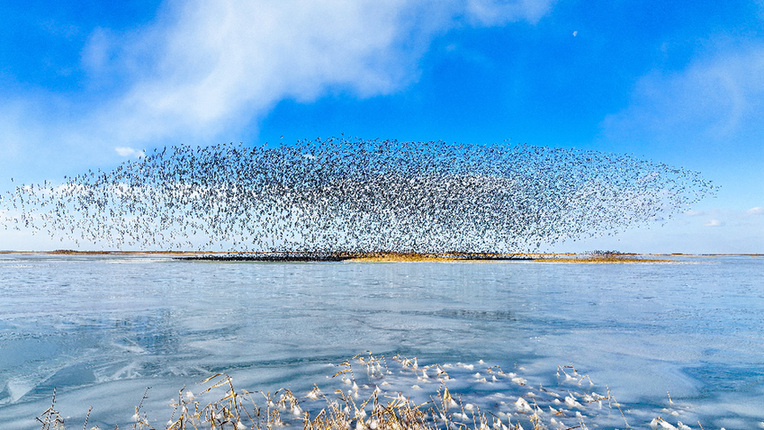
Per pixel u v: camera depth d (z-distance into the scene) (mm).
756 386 4711
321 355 6098
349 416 3705
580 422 3666
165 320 8766
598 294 13789
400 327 8117
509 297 12820
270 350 6371
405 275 23125
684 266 38062
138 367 5496
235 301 11703
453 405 4039
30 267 29219
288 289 15047
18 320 8727
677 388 4652
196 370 5387
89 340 6996
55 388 4699
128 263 35656
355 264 35719
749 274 25938
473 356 6035
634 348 6469
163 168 33312
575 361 5750
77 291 14156
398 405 3682
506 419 3703
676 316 9398
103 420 3777
